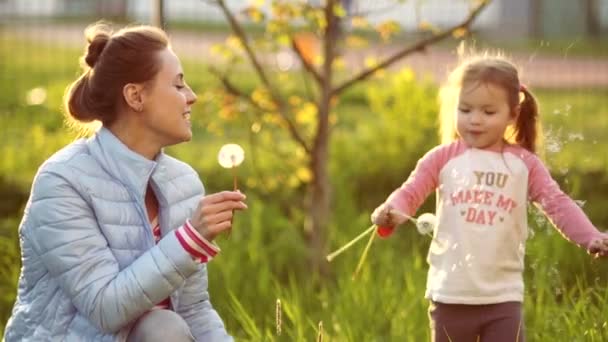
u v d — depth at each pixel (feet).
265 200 29.40
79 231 13.92
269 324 20.84
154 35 14.56
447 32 24.07
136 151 14.64
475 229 15.75
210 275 23.72
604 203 28.89
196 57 61.05
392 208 15.98
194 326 15.26
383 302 21.35
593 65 67.92
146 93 14.38
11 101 41.06
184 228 13.75
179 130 14.58
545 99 50.06
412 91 34.55
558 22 92.17
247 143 34.45
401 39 60.80
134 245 14.28
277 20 24.31
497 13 85.25
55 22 76.33
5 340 14.49
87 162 14.26
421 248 25.77
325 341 19.31
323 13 24.36
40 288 14.24
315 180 25.48
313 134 27.66
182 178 14.94
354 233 26.78
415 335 19.97
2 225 25.61
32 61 57.16
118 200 14.26
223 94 25.20
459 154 16.24
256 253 25.52
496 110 15.93
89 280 13.79
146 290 13.62
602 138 36.78
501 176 15.88
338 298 21.75
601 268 21.89
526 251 19.44
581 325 17.97
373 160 32.91
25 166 32.60
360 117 45.19
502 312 15.72
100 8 47.16
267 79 25.00
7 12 59.31
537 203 15.98
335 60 25.64
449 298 15.81
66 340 14.03
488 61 16.30
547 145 17.40
